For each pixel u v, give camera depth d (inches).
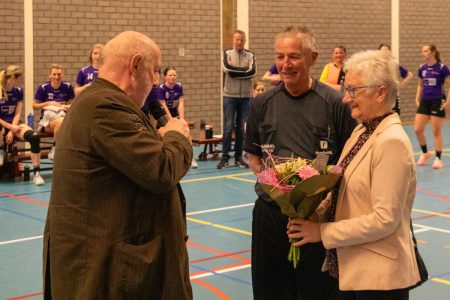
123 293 101.3
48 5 499.8
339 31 643.5
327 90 136.3
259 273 139.5
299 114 136.3
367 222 105.6
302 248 132.8
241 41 424.8
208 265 225.3
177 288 107.3
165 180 102.2
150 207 104.8
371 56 109.9
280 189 111.3
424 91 426.3
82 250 101.3
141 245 103.4
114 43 106.3
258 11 599.2
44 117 395.5
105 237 101.2
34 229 280.8
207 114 585.3
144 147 100.9
